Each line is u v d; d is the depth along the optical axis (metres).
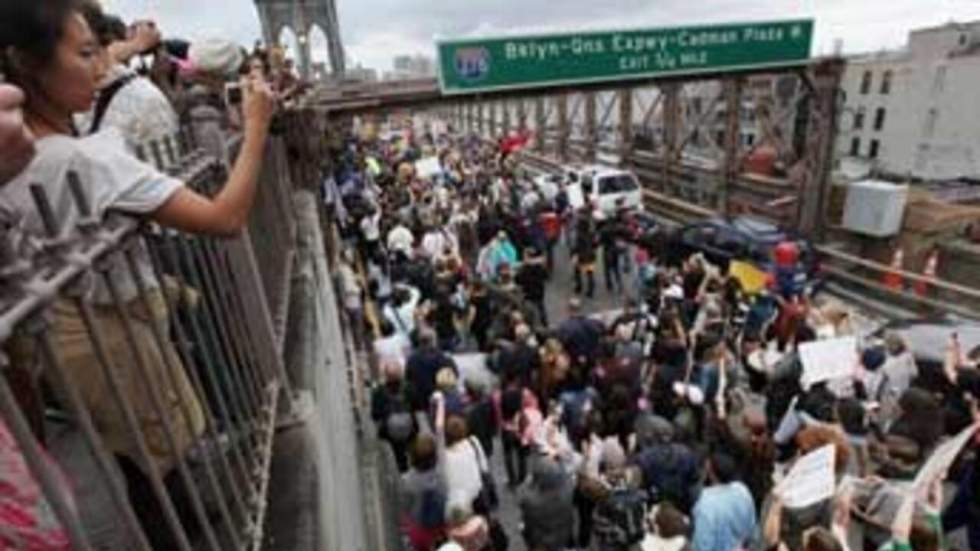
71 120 1.84
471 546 5.90
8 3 1.56
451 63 17.53
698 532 5.48
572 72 18.28
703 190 25.55
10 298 1.21
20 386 1.56
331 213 16.80
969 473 6.32
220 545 2.36
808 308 10.16
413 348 9.59
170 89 4.10
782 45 19.17
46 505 1.43
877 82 52.50
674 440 6.68
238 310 3.14
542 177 27.53
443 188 23.34
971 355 9.39
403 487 6.58
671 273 12.77
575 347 9.23
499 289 11.81
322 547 2.94
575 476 7.09
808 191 20.05
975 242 18.64
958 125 46.56
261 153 1.94
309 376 4.04
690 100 31.41
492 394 8.48
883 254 19.56
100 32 2.65
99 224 1.58
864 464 6.40
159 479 1.80
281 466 3.26
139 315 1.98
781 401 8.02
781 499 5.55
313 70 35.72
